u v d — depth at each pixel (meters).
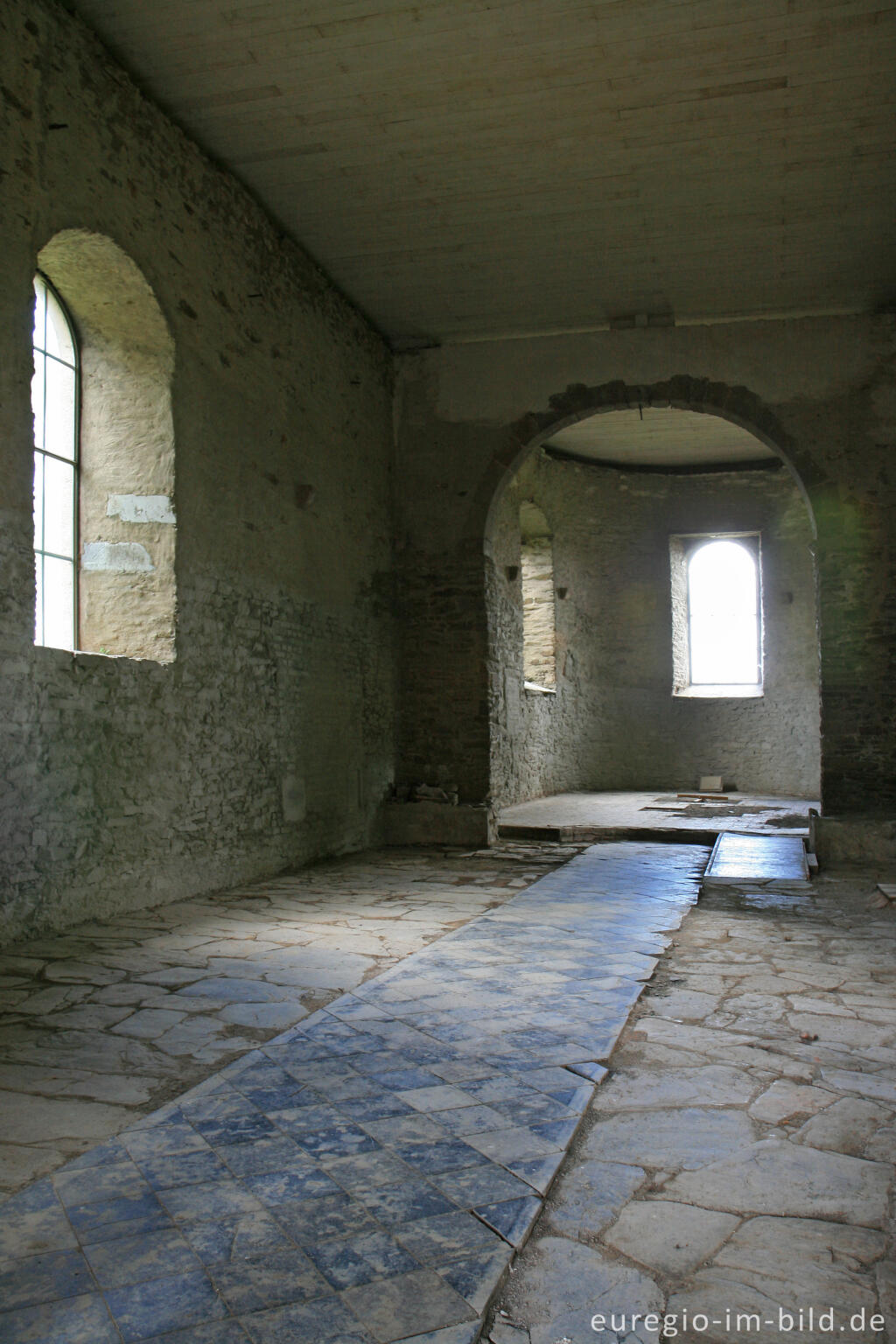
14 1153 2.39
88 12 5.07
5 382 4.47
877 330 8.52
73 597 5.78
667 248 7.62
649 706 14.65
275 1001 3.72
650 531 14.70
